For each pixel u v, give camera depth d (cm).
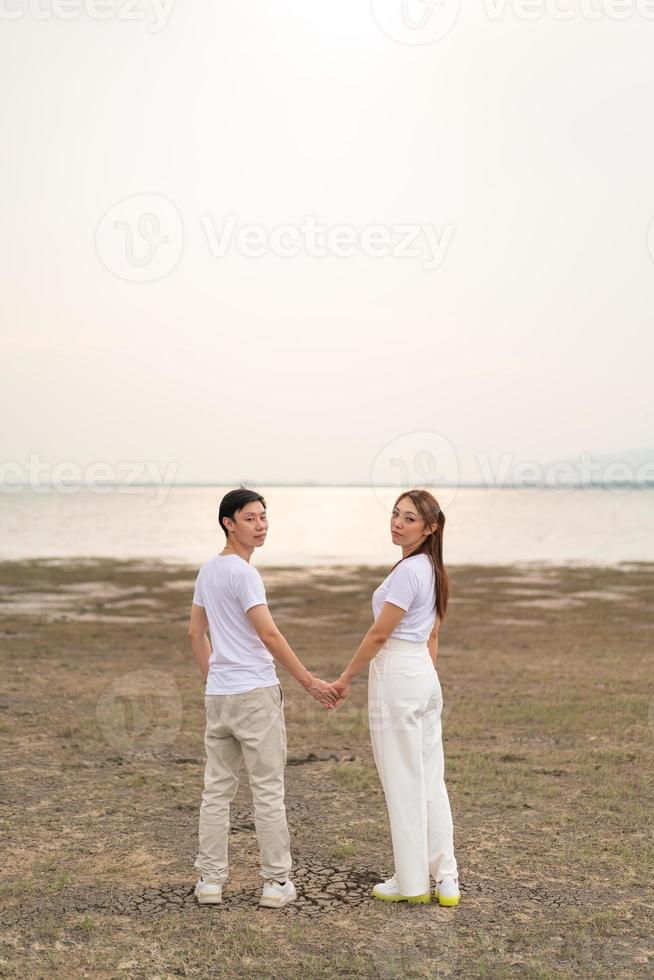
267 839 356
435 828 363
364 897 369
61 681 905
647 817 475
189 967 305
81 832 456
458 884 383
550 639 1287
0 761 596
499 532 6988
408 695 349
